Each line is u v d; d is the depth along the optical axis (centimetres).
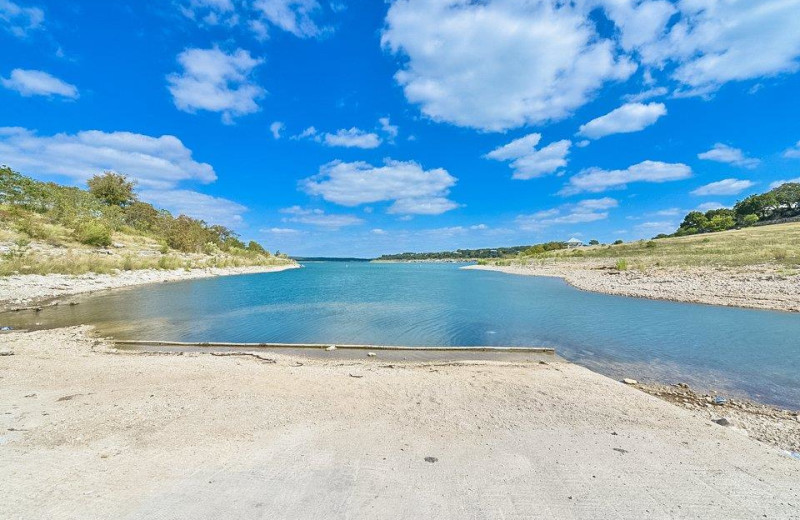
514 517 318
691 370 872
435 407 596
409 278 4653
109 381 724
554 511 328
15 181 4153
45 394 644
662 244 6069
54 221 4144
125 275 3181
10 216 3706
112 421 525
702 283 2333
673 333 1248
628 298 2141
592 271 3978
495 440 475
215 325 1455
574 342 1162
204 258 5634
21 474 374
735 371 860
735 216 9706
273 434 487
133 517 307
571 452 442
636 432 503
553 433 498
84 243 3916
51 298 2114
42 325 1395
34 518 302
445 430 506
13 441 456
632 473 395
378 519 312
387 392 672
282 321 1552
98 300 2067
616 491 360
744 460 426
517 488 363
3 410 565
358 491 354
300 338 1262
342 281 4056
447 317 1636
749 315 1536
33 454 421
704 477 388
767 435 530
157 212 6562
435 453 437
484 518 316
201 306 1942
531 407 598
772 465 416
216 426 511
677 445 463
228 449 441
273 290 2867
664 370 876
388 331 1362
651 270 3231
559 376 789
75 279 2666
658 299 2039
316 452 436
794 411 635
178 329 1375
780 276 2217
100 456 419
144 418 538
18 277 2386
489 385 719
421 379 760
